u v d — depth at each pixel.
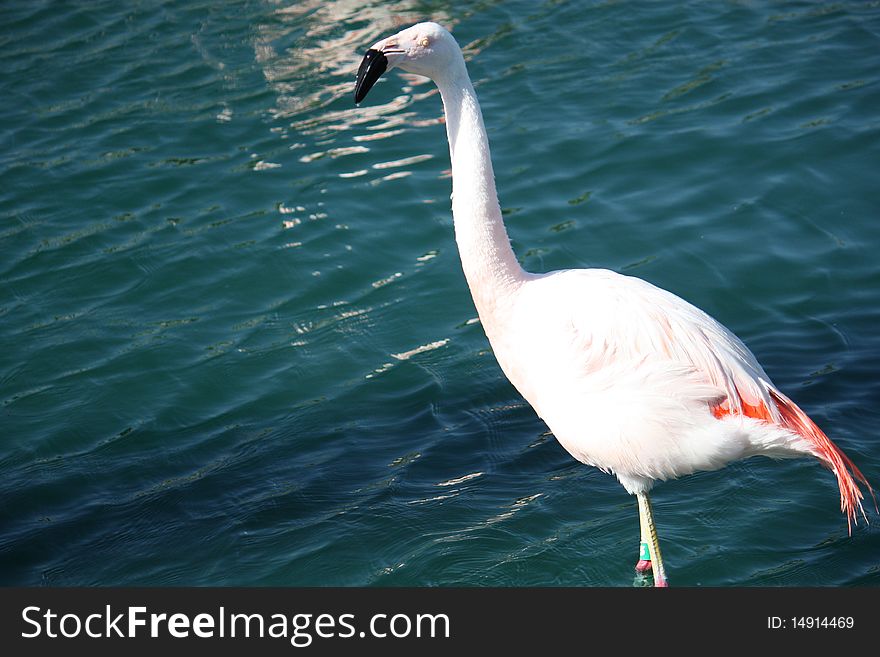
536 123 10.47
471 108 5.45
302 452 6.95
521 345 5.54
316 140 10.45
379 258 8.83
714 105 10.50
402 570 5.90
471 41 12.15
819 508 6.14
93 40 12.62
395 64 5.38
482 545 6.05
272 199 9.59
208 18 13.02
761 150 9.77
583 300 5.33
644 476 5.45
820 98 10.43
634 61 11.46
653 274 8.41
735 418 5.09
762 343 7.69
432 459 6.84
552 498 6.43
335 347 7.92
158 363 7.79
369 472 6.73
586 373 5.25
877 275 8.30
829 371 7.32
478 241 5.51
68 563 6.07
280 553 6.06
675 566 5.83
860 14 12.05
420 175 9.80
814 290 8.20
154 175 10.01
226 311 8.32
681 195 9.31
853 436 6.60
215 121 10.85
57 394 7.49
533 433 7.07
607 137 10.15
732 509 6.23
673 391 5.10
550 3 12.99
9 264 8.88
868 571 5.66
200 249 8.99
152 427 7.20
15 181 9.98
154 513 6.44
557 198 9.39
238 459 6.91
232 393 7.50
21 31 12.89
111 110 11.12
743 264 8.49
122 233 9.23
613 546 6.01
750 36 11.77
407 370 7.68
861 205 9.02
